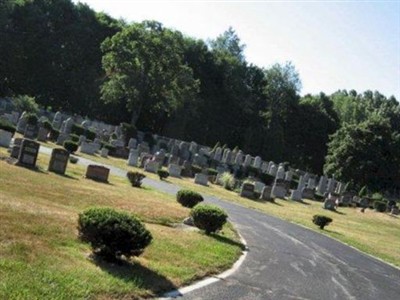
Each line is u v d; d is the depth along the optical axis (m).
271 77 97.88
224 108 91.94
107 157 43.66
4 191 15.96
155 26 69.62
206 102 89.25
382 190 73.69
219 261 13.66
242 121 94.00
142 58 68.62
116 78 69.25
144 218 18.25
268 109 97.00
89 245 11.23
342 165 72.94
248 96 94.94
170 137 82.62
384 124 73.94
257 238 20.56
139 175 28.88
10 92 73.00
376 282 16.91
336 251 22.25
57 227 12.09
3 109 54.78
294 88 98.69
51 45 76.44
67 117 58.44
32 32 74.69
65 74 76.94
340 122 103.81
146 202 21.95
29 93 74.88
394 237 36.12
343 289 14.49
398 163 73.62
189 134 87.25
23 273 8.31
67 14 79.06
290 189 54.06
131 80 68.69
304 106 98.69
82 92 76.19
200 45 90.44
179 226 18.67
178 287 10.43
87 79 76.62
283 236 23.14
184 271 11.55
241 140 92.81
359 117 110.38
